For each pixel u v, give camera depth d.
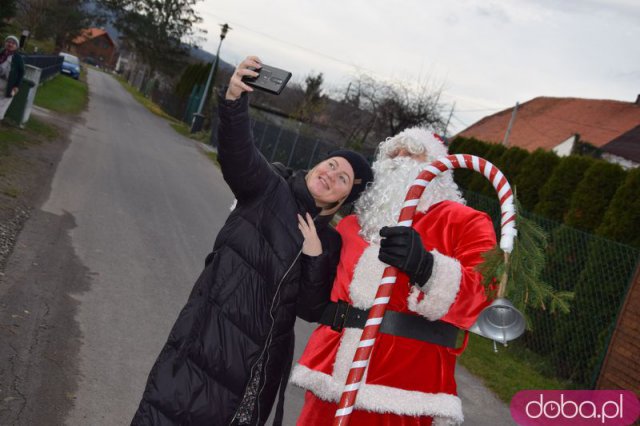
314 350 2.89
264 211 2.78
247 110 2.69
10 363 4.11
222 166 2.75
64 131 16.69
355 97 29.39
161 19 51.47
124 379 4.39
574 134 28.11
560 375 8.43
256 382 2.79
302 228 2.81
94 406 3.93
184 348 2.64
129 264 7.05
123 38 52.78
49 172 10.71
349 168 2.89
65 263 6.45
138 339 5.13
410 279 2.56
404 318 2.72
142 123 28.61
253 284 2.71
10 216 7.47
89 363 4.46
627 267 7.88
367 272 2.79
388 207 2.87
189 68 42.88
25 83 14.04
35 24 52.62
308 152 23.45
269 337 2.73
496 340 2.42
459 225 2.78
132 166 14.34
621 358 7.25
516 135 32.56
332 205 2.96
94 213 8.88
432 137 3.03
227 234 2.79
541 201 10.81
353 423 2.69
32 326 4.76
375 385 2.65
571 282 8.90
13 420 3.50
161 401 2.63
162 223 9.51
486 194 13.18
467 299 2.53
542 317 9.07
